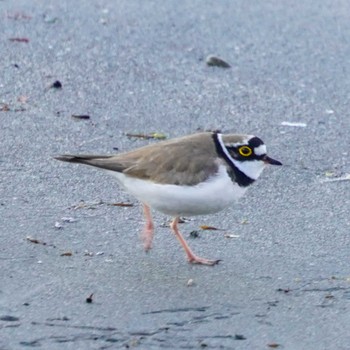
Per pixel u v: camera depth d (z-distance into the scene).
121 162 12.00
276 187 14.48
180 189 11.75
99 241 12.53
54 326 10.45
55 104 17.14
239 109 17.47
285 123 16.98
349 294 11.38
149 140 16.00
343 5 22.86
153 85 18.22
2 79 18.02
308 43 20.66
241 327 10.60
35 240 12.42
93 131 16.17
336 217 13.55
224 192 11.92
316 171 15.15
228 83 18.55
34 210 13.30
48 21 20.92
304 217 13.52
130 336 10.32
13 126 16.11
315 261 12.22
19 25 20.59
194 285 11.50
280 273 11.88
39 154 15.15
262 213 13.60
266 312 10.94
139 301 11.06
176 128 16.53
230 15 21.97
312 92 18.38
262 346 10.25
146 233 12.34
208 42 20.42
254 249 12.52
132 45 19.97
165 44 20.16
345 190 14.47
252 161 12.04
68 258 12.02
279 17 21.98
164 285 11.47
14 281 11.38
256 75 19.00
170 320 10.69
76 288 11.28
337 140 16.38
